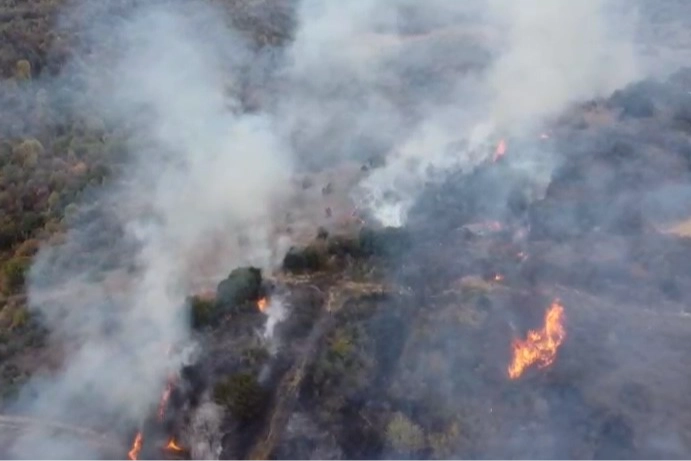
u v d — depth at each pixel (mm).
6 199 50500
